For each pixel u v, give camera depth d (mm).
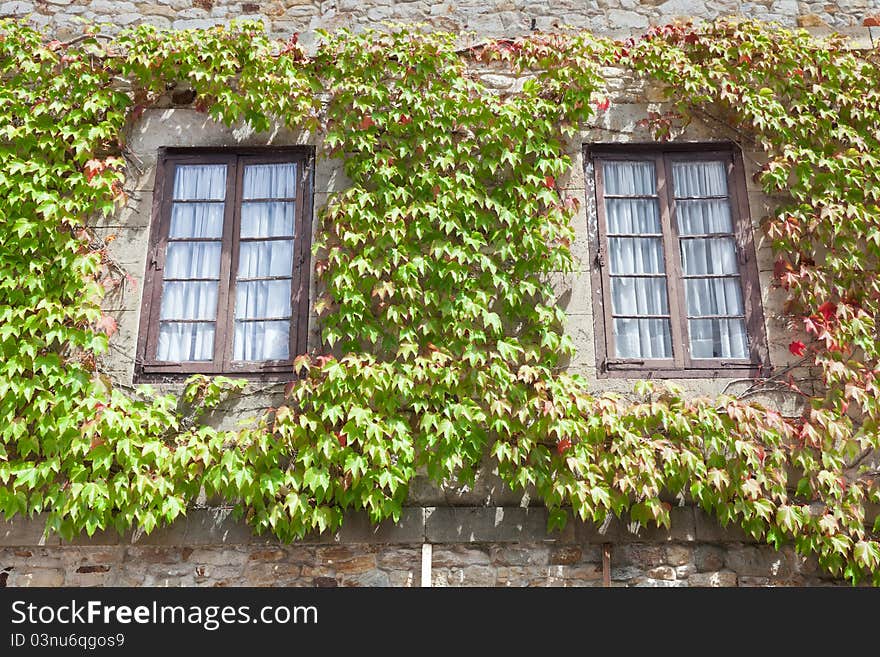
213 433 4258
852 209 4562
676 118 4891
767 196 4785
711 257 4738
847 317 4453
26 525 4184
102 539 4176
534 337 4465
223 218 4773
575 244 4684
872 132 4805
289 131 4852
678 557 4230
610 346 4551
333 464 4258
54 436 4207
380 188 4617
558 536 4199
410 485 4285
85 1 5094
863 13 5074
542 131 4746
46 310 4344
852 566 4137
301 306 4570
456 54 4895
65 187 4629
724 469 4230
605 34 5105
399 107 4766
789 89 4855
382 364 4316
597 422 4258
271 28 5090
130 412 4250
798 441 4320
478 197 4621
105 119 4816
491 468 4316
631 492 4270
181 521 4191
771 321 4566
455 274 4480
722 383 4445
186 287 4676
